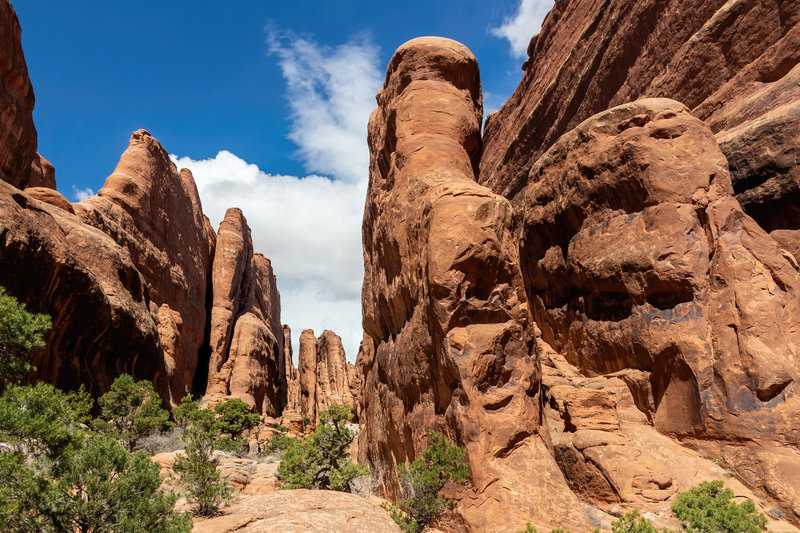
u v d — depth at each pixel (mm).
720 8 26516
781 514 12789
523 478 13898
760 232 16906
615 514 13250
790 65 22438
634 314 18078
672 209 17703
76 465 8039
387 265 21406
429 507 12812
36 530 7543
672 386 16406
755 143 19328
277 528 9047
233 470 17094
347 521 10148
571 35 43188
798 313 15328
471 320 15547
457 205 16344
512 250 16531
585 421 15719
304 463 16781
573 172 21469
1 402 9000
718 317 16047
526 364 15664
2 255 19453
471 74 24453
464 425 14273
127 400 21797
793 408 13930
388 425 19234
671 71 29062
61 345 23438
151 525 8094
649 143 18766
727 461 14312
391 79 25031
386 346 21250
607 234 19516
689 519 9695
